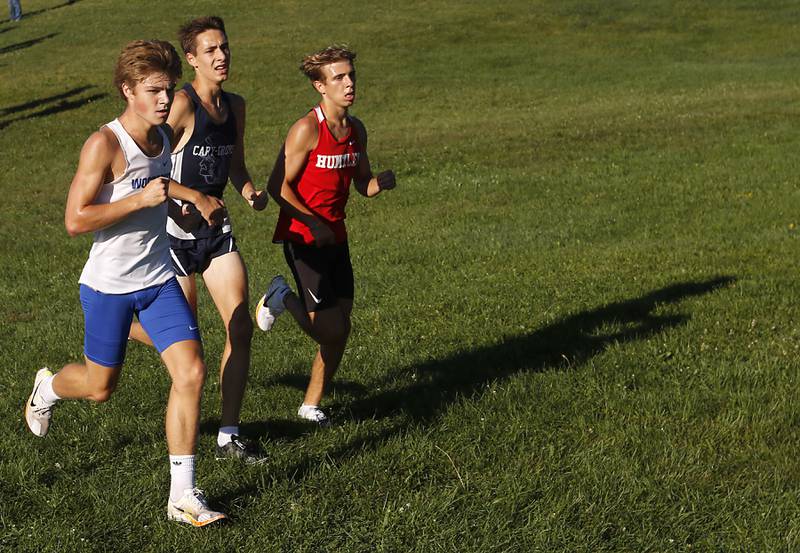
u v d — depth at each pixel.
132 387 8.95
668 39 46.38
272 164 25.48
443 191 20.77
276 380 9.26
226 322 7.62
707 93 32.78
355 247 16.39
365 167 8.12
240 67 41.22
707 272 13.02
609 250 14.91
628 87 36.12
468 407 8.12
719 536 6.14
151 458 7.27
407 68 41.16
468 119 31.17
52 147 29.34
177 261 7.76
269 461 7.21
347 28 48.72
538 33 47.69
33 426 7.27
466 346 10.21
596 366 9.20
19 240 18.20
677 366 9.16
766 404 8.15
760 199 17.98
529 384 8.70
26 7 59.41
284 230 7.98
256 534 6.17
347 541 6.13
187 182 7.68
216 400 8.74
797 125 25.52
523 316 11.30
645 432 7.61
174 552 6.02
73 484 6.89
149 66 5.89
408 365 9.60
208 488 6.78
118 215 5.87
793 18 49.53
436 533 6.12
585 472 6.90
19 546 6.04
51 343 10.91
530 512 6.38
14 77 40.81
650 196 18.88
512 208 18.88
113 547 6.09
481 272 13.97
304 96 36.44
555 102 34.00
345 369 9.53
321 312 7.83
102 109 34.78
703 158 22.27
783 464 7.05
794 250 14.18
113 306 6.37
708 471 6.95
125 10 55.50
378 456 7.20
